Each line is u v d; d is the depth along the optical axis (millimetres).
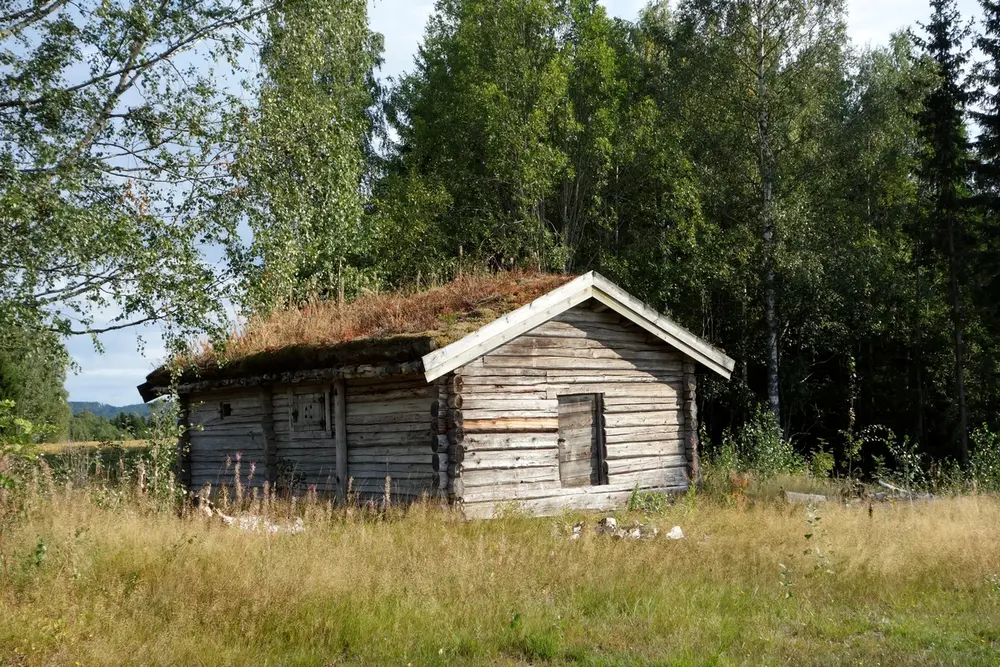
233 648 6039
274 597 6895
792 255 26203
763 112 27391
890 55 36188
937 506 13250
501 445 12266
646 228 31328
